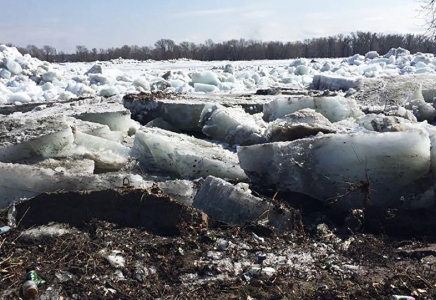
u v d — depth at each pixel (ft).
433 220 14.93
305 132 20.61
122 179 16.46
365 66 61.82
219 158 19.94
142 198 13.75
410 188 15.93
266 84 51.06
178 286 10.83
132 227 13.39
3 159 18.75
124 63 103.35
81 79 50.80
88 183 16.38
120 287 10.61
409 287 10.78
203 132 25.53
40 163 18.89
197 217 13.73
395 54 71.20
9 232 12.89
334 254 12.76
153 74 60.90
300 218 14.48
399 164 15.74
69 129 19.86
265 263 12.01
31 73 51.19
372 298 10.40
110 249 12.10
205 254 12.27
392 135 15.75
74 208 13.69
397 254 12.82
